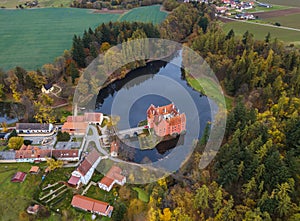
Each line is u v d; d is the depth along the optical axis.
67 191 71.69
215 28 153.50
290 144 70.88
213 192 63.09
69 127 90.44
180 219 57.59
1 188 72.25
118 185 73.38
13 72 118.50
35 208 66.12
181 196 65.25
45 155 80.12
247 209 56.84
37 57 148.25
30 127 91.06
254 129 72.25
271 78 104.94
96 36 141.00
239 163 64.75
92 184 74.12
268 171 60.97
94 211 66.00
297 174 60.09
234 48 126.94
